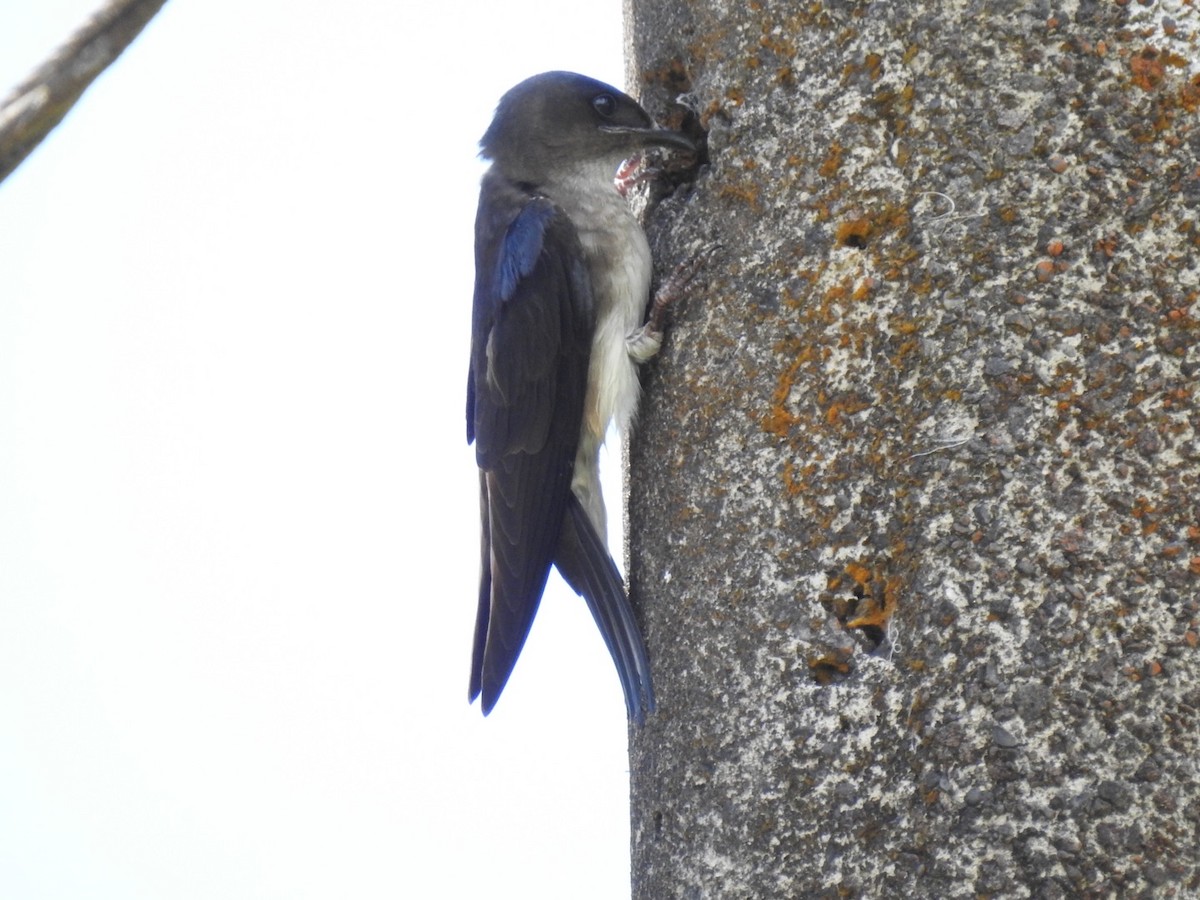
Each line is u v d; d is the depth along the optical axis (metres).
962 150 5.95
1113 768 5.40
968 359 5.81
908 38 6.11
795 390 6.17
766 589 6.09
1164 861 5.32
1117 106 5.78
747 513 6.21
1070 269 5.74
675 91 7.33
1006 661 5.55
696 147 7.23
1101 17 5.84
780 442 6.18
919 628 5.71
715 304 6.55
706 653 6.24
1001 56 5.94
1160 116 5.75
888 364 5.97
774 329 6.28
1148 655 5.44
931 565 5.72
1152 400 5.59
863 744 5.78
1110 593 5.51
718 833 6.04
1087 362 5.66
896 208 6.05
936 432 5.81
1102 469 5.59
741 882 5.94
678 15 7.03
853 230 6.14
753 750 6.00
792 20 6.41
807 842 5.82
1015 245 5.82
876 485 5.94
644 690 6.55
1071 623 5.52
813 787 5.84
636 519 6.93
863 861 5.70
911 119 6.07
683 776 6.24
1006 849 5.44
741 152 6.55
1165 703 5.41
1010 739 5.49
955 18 6.02
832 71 6.27
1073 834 5.39
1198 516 5.49
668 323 6.81
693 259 6.72
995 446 5.71
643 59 7.38
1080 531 5.56
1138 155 5.75
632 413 7.00
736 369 6.38
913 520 5.80
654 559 6.66
